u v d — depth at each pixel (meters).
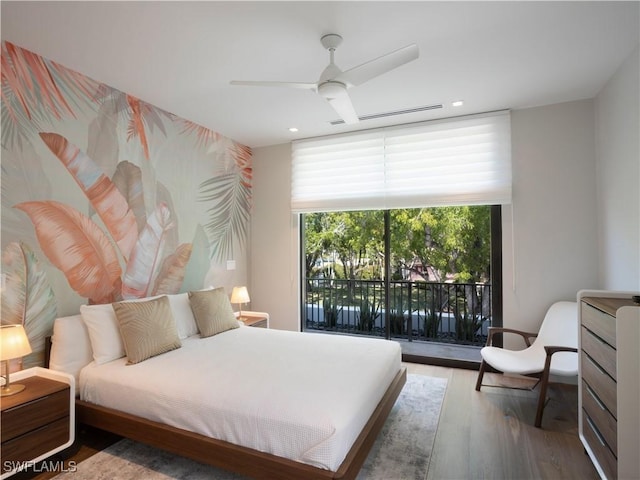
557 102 3.45
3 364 2.30
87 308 2.64
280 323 4.82
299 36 2.35
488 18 2.16
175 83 3.03
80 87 2.84
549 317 3.30
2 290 2.35
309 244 5.01
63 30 2.26
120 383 2.30
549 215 3.49
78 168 2.82
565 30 2.28
